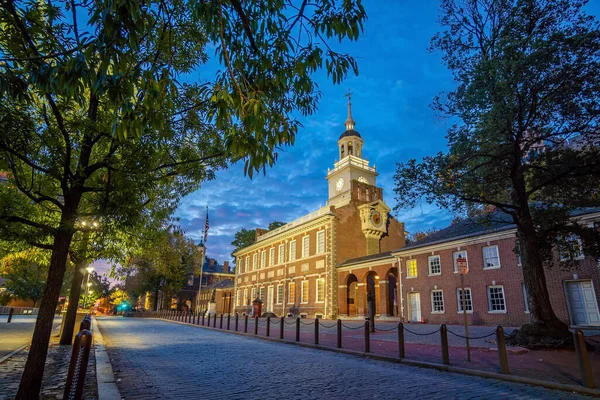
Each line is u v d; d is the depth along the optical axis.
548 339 11.62
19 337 14.95
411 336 17.22
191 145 7.98
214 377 8.01
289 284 44.50
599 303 18.61
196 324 28.84
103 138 6.71
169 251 40.16
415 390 6.90
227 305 64.12
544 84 11.05
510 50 11.18
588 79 10.55
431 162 13.03
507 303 22.16
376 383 7.49
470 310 24.19
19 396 4.91
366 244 40.81
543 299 12.34
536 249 12.77
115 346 13.66
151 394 6.42
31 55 4.44
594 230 13.77
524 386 7.28
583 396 6.55
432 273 27.30
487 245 23.92
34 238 5.76
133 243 10.15
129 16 3.05
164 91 3.80
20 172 6.23
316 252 40.59
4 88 3.71
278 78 4.23
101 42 3.05
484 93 11.40
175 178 9.93
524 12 11.85
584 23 10.78
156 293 56.38
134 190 6.12
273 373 8.53
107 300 92.88
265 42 4.38
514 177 12.71
